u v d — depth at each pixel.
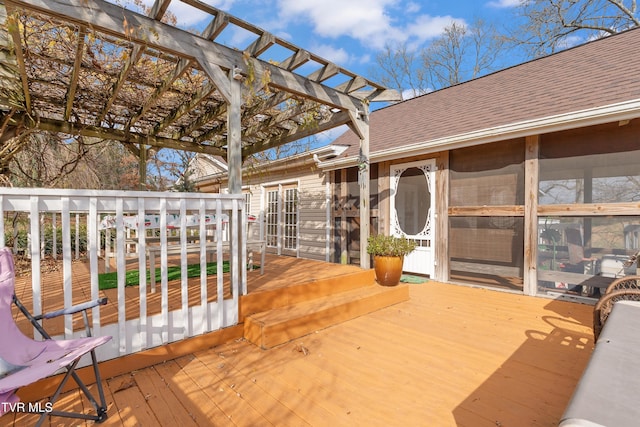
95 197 2.11
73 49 3.23
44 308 2.79
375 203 6.45
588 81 4.70
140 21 2.62
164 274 2.43
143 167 5.92
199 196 2.62
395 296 4.08
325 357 2.54
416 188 5.77
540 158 4.36
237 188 3.16
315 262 5.42
